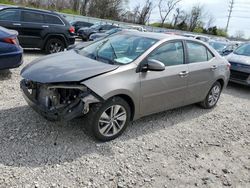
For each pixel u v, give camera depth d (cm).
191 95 521
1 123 409
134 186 312
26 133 389
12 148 350
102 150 375
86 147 375
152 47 437
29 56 988
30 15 993
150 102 436
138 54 425
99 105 370
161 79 439
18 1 3975
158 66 406
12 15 957
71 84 356
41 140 377
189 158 387
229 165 385
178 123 503
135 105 413
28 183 293
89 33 2055
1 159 326
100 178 318
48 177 307
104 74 375
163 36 481
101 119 380
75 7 5219
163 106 467
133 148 391
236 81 843
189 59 507
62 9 4766
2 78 637
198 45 539
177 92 481
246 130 520
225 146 440
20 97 523
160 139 430
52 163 332
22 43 990
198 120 533
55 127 414
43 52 1102
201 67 526
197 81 521
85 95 355
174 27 6175
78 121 439
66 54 454
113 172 332
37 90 385
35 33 1005
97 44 495
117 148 385
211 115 571
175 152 398
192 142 437
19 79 644
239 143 459
